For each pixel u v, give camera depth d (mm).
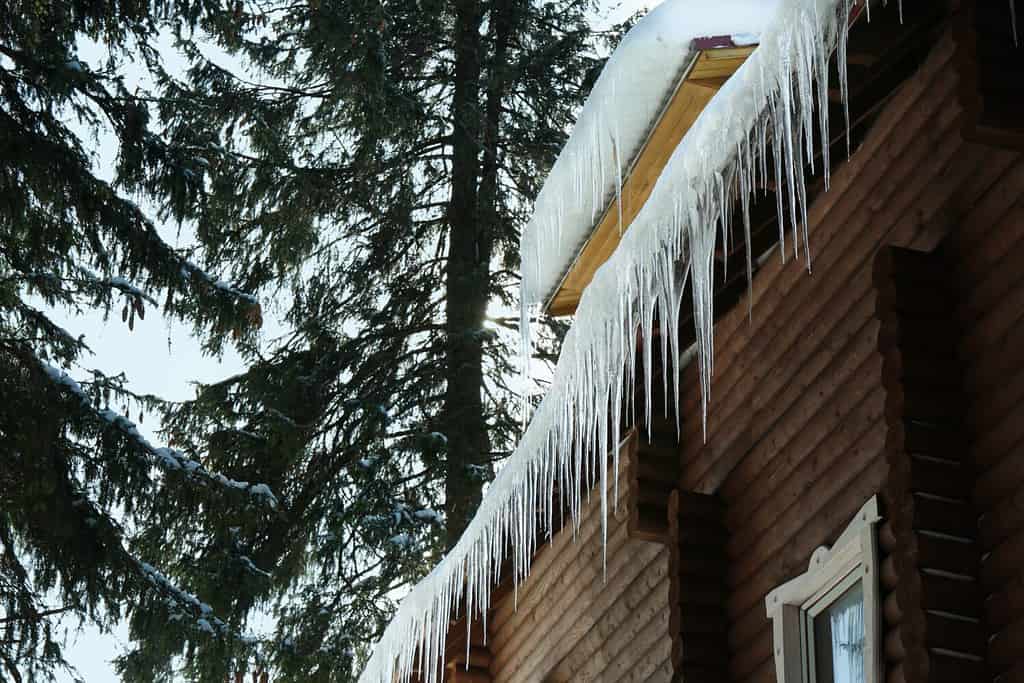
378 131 15625
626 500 8328
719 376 7410
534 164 16531
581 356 6719
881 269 5742
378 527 14906
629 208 7375
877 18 5473
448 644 9945
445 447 14961
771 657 6617
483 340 15945
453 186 16469
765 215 6645
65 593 12805
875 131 6219
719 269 7043
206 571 14578
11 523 12664
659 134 6734
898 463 5508
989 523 5379
